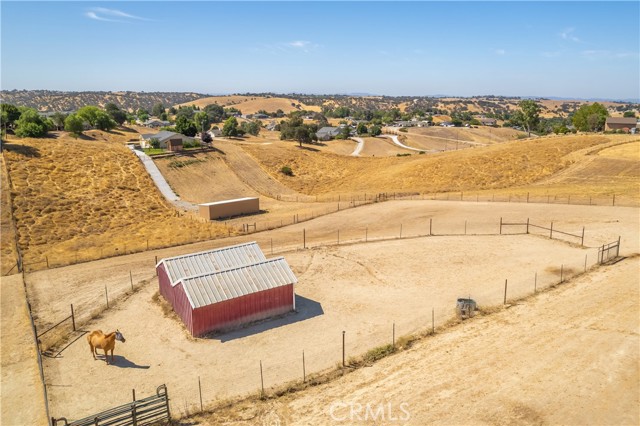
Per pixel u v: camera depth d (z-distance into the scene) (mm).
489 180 72500
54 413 20031
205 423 19172
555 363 22609
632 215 48906
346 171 99062
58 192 62125
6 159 67875
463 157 85875
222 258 32562
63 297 32875
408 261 38969
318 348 25406
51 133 104375
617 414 18891
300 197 76500
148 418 19125
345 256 40750
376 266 38062
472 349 24312
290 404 20359
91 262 40500
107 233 51531
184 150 93500
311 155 108500
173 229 52875
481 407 19531
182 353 25188
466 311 28188
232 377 22766
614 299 29438
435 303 30656
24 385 22188
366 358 23984
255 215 62469
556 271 35094
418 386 21219
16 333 27516
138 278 36312
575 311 28109
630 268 34562
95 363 24219
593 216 49375
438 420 18828
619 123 128000
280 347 25672
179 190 75000
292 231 50812
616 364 22297
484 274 35438
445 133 180000
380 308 30281
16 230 49000
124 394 21438
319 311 30156
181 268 30875
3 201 55656
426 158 96438
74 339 26750
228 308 27734
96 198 63375
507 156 82125
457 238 44906
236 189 80750
